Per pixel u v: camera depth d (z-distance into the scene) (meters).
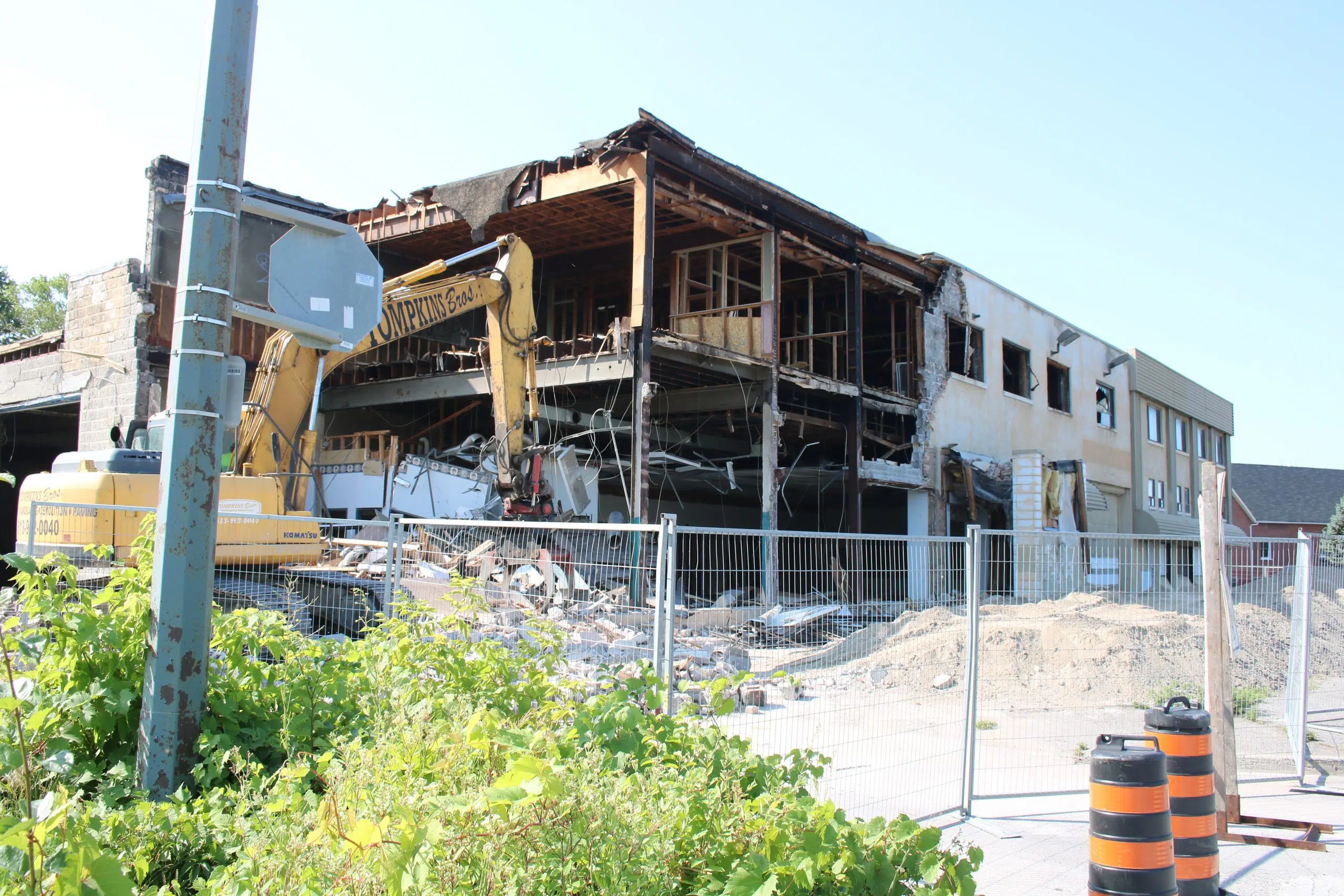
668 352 18.41
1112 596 12.56
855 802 6.46
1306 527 56.59
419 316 15.62
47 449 28.70
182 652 4.18
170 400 4.31
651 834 2.87
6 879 2.60
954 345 27.02
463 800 2.71
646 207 17.52
